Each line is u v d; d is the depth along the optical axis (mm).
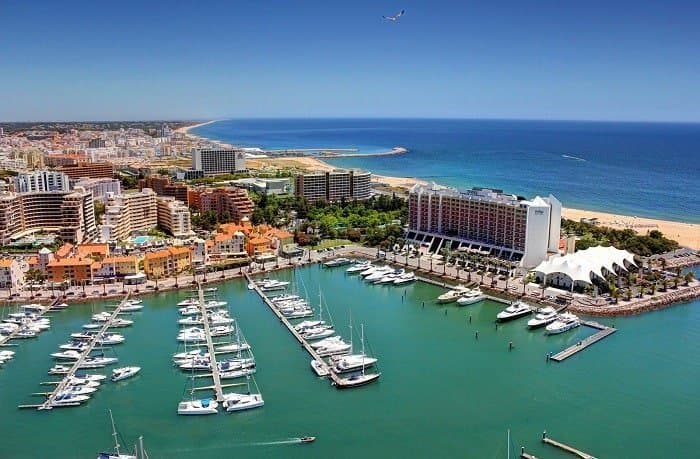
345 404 195000
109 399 198250
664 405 194125
